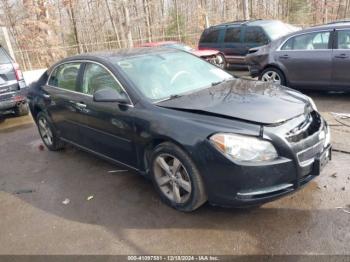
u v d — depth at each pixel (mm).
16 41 19969
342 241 2896
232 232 3154
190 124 3236
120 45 22969
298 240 2963
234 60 11344
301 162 3115
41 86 5512
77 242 3285
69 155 5496
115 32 24453
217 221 3332
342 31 6613
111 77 4062
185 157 3268
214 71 4578
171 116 3400
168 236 3207
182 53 4699
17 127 7578
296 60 7242
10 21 20391
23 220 3777
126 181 4363
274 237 3031
